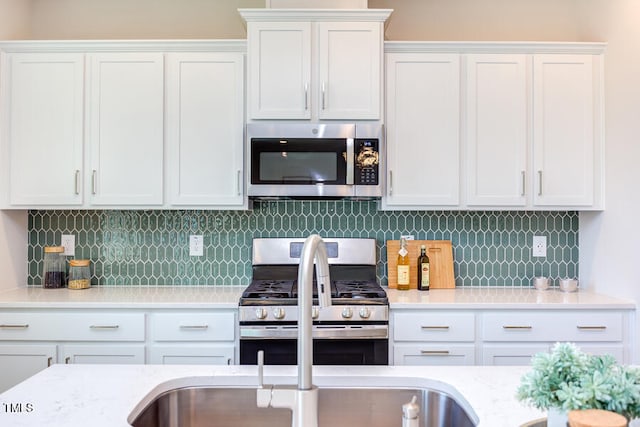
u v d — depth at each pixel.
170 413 1.23
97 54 2.62
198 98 2.62
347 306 2.30
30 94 2.61
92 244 2.93
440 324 2.38
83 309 2.39
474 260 2.95
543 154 2.64
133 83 2.62
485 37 2.94
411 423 0.91
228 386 1.26
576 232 2.95
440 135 2.63
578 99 2.65
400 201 2.62
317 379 1.26
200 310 2.39
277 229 2.94
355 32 2.57
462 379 1.24
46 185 2.62
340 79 2.57
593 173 2.65
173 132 2.62
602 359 0.83
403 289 2.78
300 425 0.89
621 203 2.49
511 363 2.39
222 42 2.60
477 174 2.63
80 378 1.24
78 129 2.61
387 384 1.26
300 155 2.54
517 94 2.63
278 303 2.29
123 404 1.07
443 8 2.95
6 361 2.38
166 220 2.94
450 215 2.95
